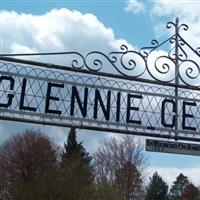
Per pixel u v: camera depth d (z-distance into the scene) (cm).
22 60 920
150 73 981
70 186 3031
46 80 912
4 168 4794
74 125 915
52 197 2973
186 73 1000
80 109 918
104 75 959
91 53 959
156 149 948
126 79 971
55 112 908
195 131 977
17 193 3209
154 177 7869
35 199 2986
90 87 930
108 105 933
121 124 935
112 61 967
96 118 925
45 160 4819
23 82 903
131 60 977
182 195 8631
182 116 976
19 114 894
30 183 3123
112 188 3306
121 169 3816
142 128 947
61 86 918
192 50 1016
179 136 966
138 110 947
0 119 886
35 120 899
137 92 952
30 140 4953
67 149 4691
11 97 894
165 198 7769
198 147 968
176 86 986
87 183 3397
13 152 4922
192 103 987
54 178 3041
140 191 4075
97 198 3231
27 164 4784
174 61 1001
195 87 995
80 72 950
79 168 3612
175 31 1014
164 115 964
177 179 9031
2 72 898
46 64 929
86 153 4681
